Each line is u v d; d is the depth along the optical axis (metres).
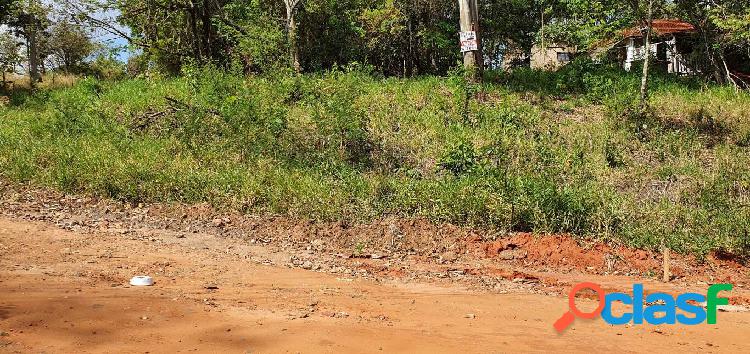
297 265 7.52
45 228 7.98
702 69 20.12
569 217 9.35
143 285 5.51
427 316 5.07
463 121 13.89
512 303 5.97
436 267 7.93
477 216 9.39
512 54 29.88
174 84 16.59
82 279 5.58
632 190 11.16
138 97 15.24
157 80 17.95
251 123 12.18
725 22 16.09
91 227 8.38
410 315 5.07
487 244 8.80
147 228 8.66
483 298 6.17
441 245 8.82
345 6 22.86
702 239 9.20
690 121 14.34
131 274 6.08
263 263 7.42
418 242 8.88
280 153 11.72
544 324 5.05
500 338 4.40
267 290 5.79
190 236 8.48
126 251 7.27
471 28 16.64
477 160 11.14
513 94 16.06
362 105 13.66
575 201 9.46
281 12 22.86
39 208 9.03
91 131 12.92
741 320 5.72
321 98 13.33
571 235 9.16
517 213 9.34
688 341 4.72
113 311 4.35
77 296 4.75
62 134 12.87
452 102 14.81
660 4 15.27
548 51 29.20
